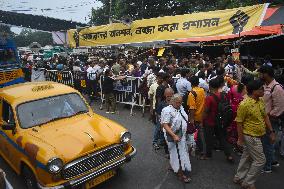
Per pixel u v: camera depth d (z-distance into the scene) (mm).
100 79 11289
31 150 4688
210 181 5445
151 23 10148
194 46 17078
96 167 4754
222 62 11484
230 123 5992
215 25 8688
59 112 5738
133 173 5875
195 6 29500
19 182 5660
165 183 5453
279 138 6270
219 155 6570
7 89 6320
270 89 5383
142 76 10469
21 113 5445
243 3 20219
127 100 10758
